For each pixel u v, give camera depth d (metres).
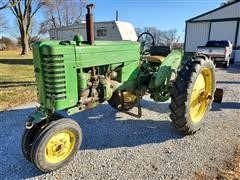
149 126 3.76
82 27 19.20
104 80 2.91
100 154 2.90
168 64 3.69
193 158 2.81
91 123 3.87
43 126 2.46
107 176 2.47
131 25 16.72
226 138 3.33
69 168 2.61
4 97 5.59
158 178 2.44
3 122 3.96
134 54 3.34
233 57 15.88
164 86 3.74
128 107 3.81
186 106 3.12
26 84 7.32
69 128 2.49
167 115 4.23
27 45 25.11
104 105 4.74
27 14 24.38
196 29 18.16
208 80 3.65
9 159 2.81
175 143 3.19
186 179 2.42
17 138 3.36
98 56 2.75
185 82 3.11
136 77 3.46
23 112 4.50
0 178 2.46
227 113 4.40
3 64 13.93
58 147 2.47
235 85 7.31
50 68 2.30
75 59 2.48
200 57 3.44
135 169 2.59
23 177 2.47
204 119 4.04
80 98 2.65
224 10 16.45
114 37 15.84
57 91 2.38
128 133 3.51
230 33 16.48
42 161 2.35
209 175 2.48
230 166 2.63
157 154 2.91
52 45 2.27
